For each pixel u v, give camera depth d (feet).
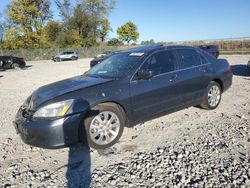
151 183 10.94
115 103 14.96
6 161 13.93
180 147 14.19
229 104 22.45
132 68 15.92
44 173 12.35
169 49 18.16
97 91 14.34
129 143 15.14
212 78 20.13
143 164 12.53
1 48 164.14
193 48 19.85
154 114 16.70
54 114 13.21
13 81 49.90
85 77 17.01
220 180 10.85
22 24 172.35
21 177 12.16
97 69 18.03
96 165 12.77
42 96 14.26
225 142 14.53
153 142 15.10
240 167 11.78
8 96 32.96
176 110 18.13
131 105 15.34
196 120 18.52
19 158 14.21
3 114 23.59
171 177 11.29
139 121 16.07
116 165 12.62
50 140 13.12
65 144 13.42
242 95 25.80
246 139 14.83
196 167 11.96
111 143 14.71
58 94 13.87
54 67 85.87
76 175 12.00
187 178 11.14
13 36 170.71
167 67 17.47
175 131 16.61
